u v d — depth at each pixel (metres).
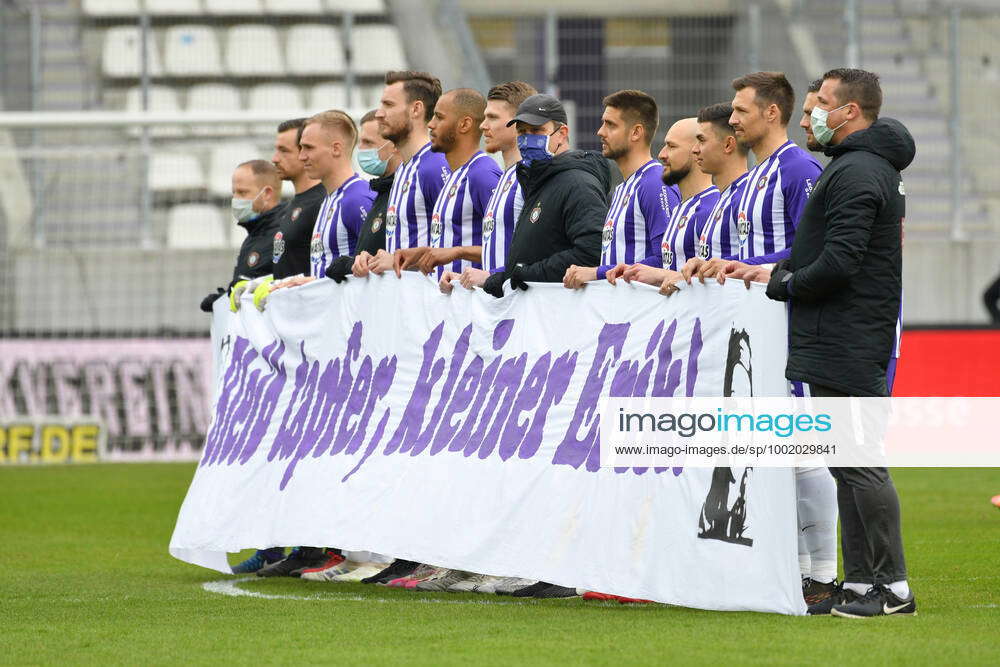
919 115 57.72
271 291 23.94
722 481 16.42
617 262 20.03
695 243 19.83
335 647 14.81
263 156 54.16
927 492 36.25
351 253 23.77
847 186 15.53
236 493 23.06
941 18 60.09
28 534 29.45
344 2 61.44
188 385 49.22
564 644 14.64
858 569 16.25
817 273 15.48
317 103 58.41
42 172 51.97
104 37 57.69
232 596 19.88
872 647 13.87
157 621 17.17
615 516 17.42
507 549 18.44
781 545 15.91
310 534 21.06
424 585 20.52
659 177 19.80
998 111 58.78
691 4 53.94
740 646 14.09
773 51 51.28
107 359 49.22
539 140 19.20
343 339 22.06
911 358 44.72
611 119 19.94
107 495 37.88
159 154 48.53
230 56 58.22
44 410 49.00
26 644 15.45
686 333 17.11
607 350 18.08
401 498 19.98
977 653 13.48
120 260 50.53
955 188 52.25
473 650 14.40
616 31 54.16
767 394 16.16
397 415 20.72
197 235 53.41
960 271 51.03
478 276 20.03
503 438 19.00
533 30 54.81
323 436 21.83
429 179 21.89
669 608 17.53
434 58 59.12
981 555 23.61
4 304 50.31
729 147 19.14
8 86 56.31
